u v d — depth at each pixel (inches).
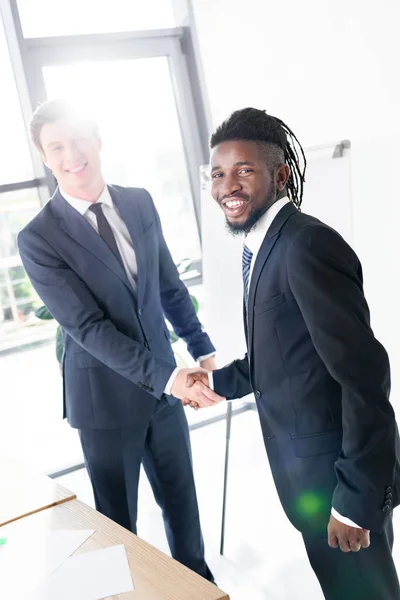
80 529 61.6
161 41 165.2
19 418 166.7
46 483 72.7
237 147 61.0
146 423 88.7
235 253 132.0
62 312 85.4
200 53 165.3
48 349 168.6
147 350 84.1
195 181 173.0
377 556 61.0
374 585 61.6
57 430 163.3
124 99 164.6
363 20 124.7
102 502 90.7
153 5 163.6
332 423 61.4
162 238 93.4
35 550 58.9
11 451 155.8
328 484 61.9
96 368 87.3
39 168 154.1
